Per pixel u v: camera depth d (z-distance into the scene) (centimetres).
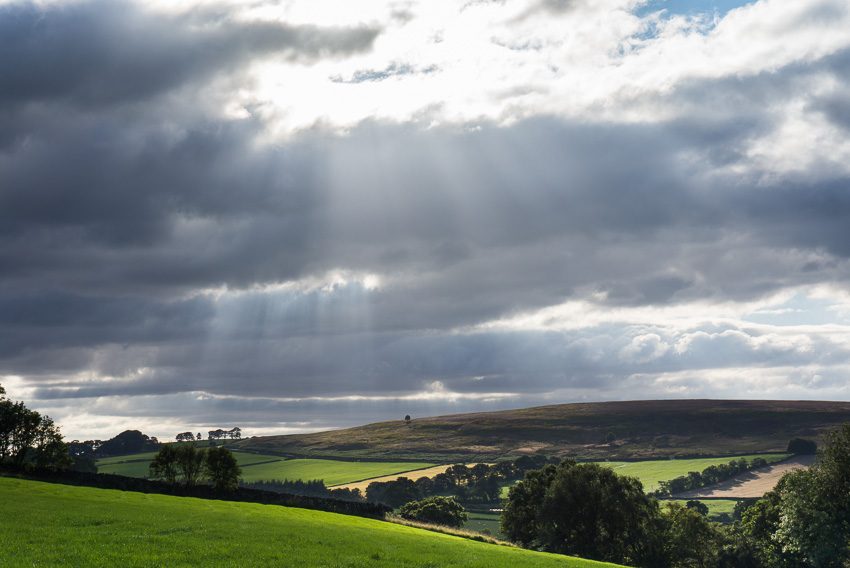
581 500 9506
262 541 4269
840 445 7369
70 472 9244
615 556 9469
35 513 4772
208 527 4766
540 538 9756
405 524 8669
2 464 9325
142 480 9412
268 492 9681
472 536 8406
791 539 7519
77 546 3419
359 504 9325
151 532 4244
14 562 2892
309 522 6341
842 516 7081
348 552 4150
